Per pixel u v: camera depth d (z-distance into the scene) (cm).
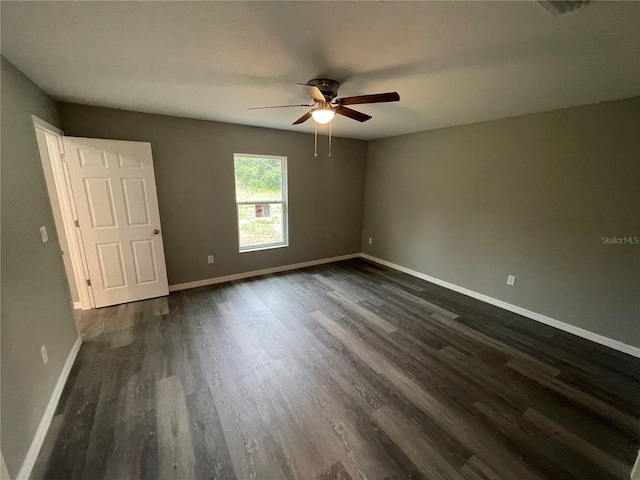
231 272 425
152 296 354
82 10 131
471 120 342
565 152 278
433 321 307
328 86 215
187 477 140
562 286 291
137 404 186
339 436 165
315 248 507
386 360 237
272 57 181
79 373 215
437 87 230
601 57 171
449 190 392
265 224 454
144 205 331
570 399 197
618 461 153
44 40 158
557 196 287
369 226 541
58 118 279
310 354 244
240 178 420
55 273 218
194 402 188
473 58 178
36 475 140
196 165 368
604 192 256
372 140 510
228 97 266
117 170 310
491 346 261
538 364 235
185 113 328
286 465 147
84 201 301
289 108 305
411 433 168
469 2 123
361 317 313
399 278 446
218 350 247
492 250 349
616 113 244
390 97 198
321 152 476
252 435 165
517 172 317
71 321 239
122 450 154
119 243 324
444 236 405
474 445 161
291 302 349
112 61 187
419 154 430
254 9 130
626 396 201
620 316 256
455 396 198
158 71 204
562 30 144
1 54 172
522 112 298
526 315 322
